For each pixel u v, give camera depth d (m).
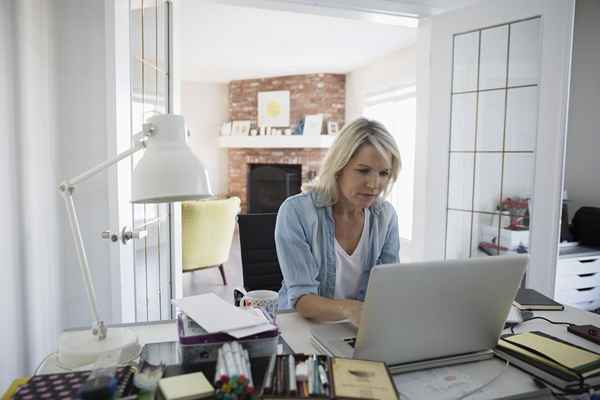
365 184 1.33
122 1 1.77
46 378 0.83
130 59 1.85
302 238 1.37
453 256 2.74
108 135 1.75
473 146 2.63
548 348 1.01
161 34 2.26
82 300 2.09
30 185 1.78
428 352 0.97
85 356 0.94
